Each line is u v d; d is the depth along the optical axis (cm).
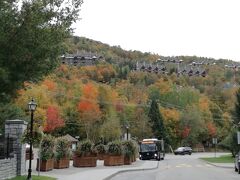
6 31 1430
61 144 3397
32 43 1459
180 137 11100
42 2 1487
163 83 12988
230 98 13650
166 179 2727
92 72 12106
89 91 9275
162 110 11181
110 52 18175
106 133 8338
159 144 6450
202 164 5272
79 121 8788
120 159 4178
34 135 2384
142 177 2911
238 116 6919
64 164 3422
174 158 7431
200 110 11862
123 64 15850
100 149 5041
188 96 12444
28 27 1447
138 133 9531
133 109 9912
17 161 2422
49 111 7431
